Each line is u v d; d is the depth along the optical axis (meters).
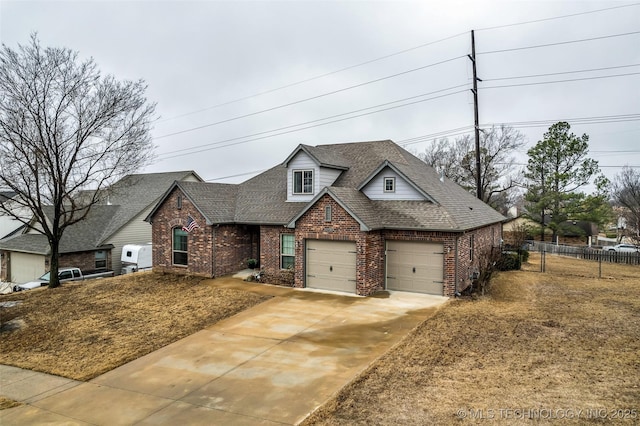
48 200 22.19
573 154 40.97
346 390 8.55
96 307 16.95
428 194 17.78
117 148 22.14
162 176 38.62
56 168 20.88
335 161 21.53
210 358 11.05
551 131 42.25
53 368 11.23
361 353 10.80
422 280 17.12
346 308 14.99
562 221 41.97
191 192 21.44
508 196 67.25
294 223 18.50
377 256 17.45
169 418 8.08
